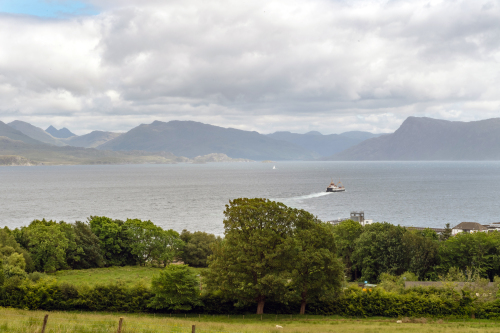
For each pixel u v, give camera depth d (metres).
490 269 86.31
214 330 39.53
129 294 55.09
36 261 85.81
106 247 104.31
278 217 55.47
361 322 51.09
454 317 53.66
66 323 38.16
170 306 53.28
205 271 55.69
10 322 36.84
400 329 45.75
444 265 86.25
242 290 52.94
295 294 54.31
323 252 54.81
